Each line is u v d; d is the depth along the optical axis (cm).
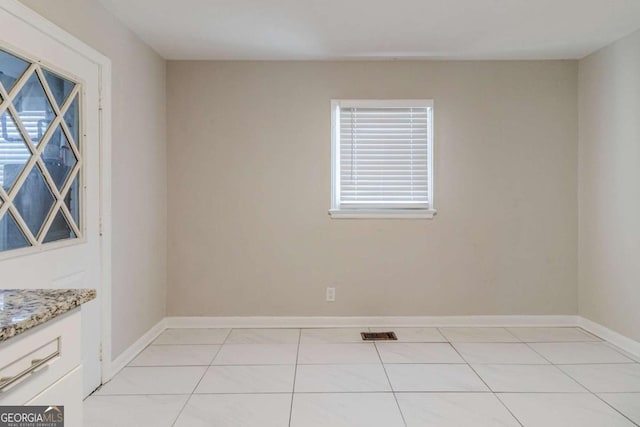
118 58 256
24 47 173
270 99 337
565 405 215
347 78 337
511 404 216
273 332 329
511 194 337
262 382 242
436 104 336
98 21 232
